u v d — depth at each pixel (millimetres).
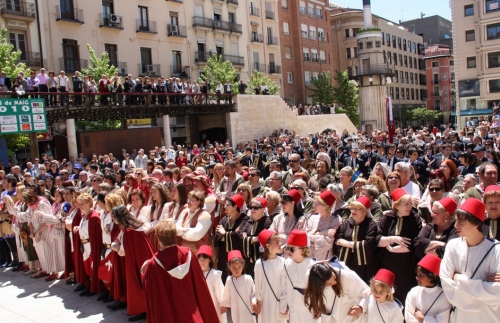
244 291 5055
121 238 6254
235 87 33656
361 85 48250
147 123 31469
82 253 7539
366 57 47875
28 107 15102
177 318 4262
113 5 30391
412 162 10367
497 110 30109
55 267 8414
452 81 75812
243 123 28031
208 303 4535
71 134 19531
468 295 3512
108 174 9883
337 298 4219
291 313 4574
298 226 5758
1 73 17609
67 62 27750
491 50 42781
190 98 25234
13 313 6773
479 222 3561
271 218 6125
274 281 4812
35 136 18141
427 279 3895
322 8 52438
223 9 38844
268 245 4824
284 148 16094
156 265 4352
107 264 6777
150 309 4340
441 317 3814
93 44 29172
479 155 9320
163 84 23047
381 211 5688
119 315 6387
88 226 7129
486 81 43594
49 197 9172
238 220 6395
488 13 42469
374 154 12391
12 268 9352
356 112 48125
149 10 32594
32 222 8383
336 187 6254
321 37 52000
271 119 30172
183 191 6477
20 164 20453
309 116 33688
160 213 6730
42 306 6992
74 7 28109
